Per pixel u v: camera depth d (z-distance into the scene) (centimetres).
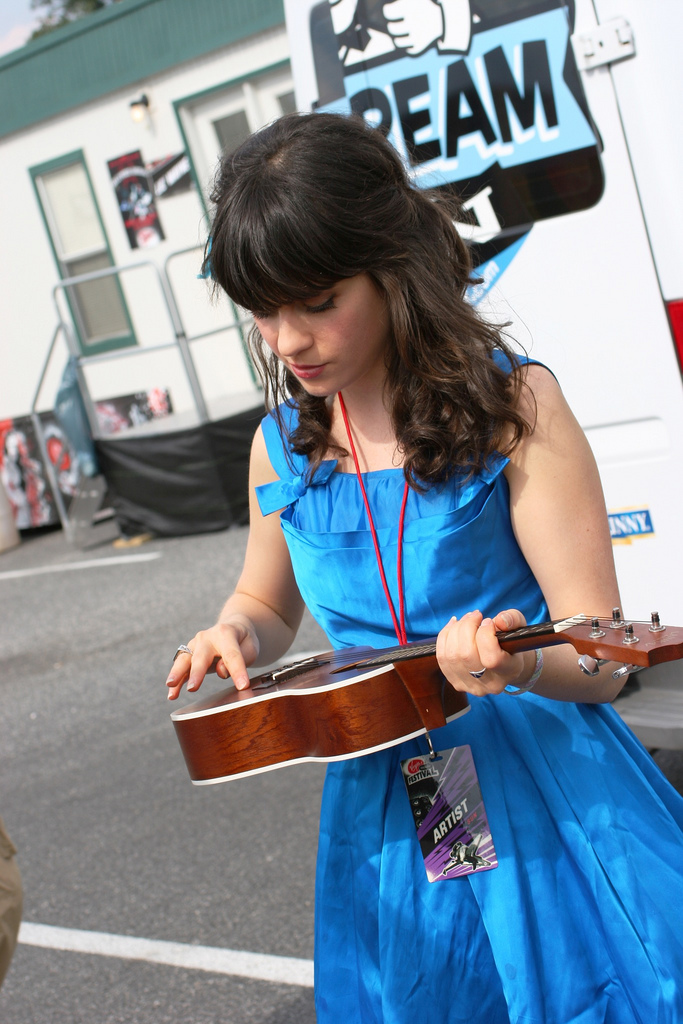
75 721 491
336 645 152
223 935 282
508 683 117
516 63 256
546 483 127
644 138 247
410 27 267
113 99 1045
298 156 116
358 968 135
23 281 1135
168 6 983
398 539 132
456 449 126
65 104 1059
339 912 139
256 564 161
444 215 134
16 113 1090
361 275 120
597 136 250
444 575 130
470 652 110
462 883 129
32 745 473
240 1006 251
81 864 343
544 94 254
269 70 970
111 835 359
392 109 272
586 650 105
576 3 248
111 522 980
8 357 1159
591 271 255
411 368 125
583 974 124
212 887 308
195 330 1059
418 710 125
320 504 139
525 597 134
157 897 310
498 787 130
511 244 262
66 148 1084
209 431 800
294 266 114
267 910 289
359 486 136
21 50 1060
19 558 953
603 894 126
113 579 763
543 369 131
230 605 160
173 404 1085
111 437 850
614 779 131
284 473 145
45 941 302
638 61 245
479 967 128
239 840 332
